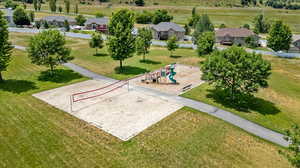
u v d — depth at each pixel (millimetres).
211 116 23062
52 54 31672
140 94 28250
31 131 19312
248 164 16344
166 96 27844
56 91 28266
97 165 15594
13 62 40125
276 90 31812
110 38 34656
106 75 35312
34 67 37938
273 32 53250
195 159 16578
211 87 31312
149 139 18781
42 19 96188
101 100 26078
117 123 21125
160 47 62094
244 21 127500
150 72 37562
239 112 24281
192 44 68000
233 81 25469
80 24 102125
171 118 22375
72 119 21531
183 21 120688
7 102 24547
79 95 27219
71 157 16297
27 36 66750
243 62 24438
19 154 16422
